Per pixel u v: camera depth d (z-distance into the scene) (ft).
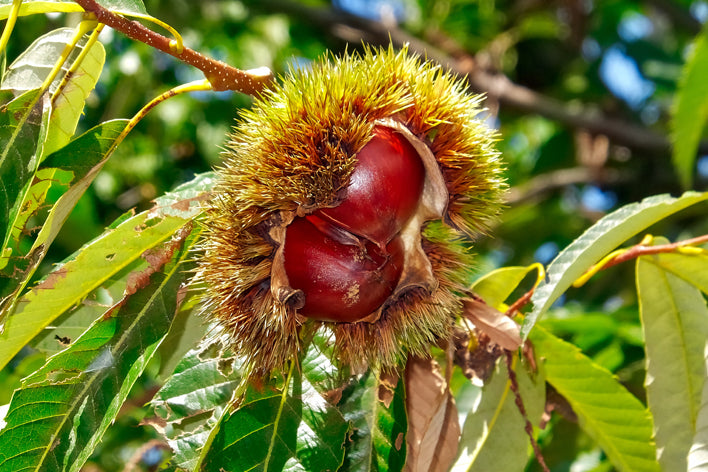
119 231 1.41
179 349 1.53
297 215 1.40
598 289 2.66
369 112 1.40
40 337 1.51
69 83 1.45
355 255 1.40
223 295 1.41
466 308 1.46
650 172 3.05
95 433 1.39
